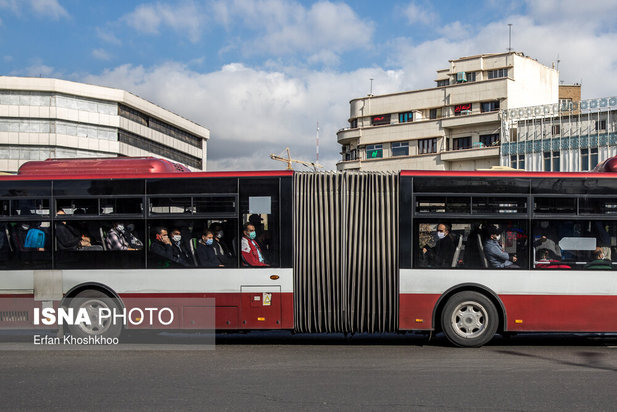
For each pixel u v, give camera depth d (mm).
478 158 63375
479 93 65938
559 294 10586
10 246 11367
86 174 11438
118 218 11211
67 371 8633
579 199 10672
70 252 11258
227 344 11250
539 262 10641
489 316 10656
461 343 10695
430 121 67500
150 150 80750
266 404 6742
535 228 10695
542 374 8312
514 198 10734
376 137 71875
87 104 70375
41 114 67500
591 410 6516
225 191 11109
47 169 11578
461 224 10797
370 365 8992
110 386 7645
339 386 7590
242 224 11062
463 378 8055
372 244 10906
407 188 10922
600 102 53469
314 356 9828
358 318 10867
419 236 10852
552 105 57469
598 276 10562
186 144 91562
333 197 11062
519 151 58750
